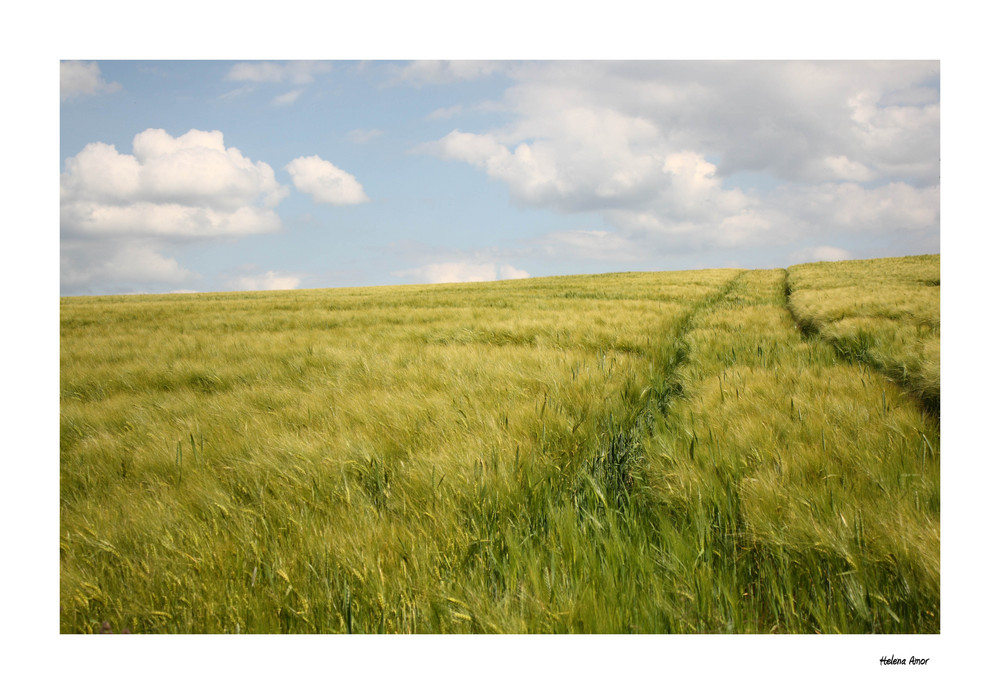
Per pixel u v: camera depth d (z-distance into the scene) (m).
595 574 1.93
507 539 2.12
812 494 2.22
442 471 2.55
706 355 5.62
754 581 2.01
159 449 3.15
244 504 2.52
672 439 3.00
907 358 4.29
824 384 3.88
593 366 4.61
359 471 2.70
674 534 2.11
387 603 1.90
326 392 4.31
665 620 1.81
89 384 5.45
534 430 3.03
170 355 6.85
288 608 1.88
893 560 1.90
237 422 3.61
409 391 4.07
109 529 2.34
